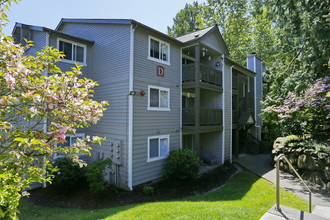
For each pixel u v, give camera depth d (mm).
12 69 2473
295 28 9117
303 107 9109
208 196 6668
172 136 9664
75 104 2918
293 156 8883
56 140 2812
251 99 16297
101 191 7336
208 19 23922
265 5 10430
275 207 3570
